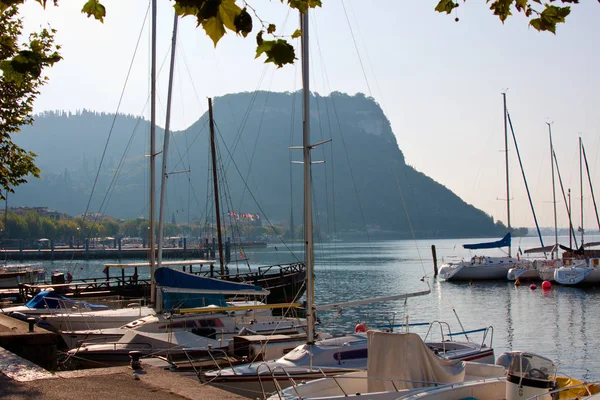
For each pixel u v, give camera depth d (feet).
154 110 110.32
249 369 57.57
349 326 133.18
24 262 445.37
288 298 152.76
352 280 271.49
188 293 86.74
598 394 35.86
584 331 122.01
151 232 106.93
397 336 46.83
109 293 133.18
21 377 36.19
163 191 105.09
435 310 159.12
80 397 31.94
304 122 68.08
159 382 35.45
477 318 142.92
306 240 65.67
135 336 74.90
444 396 44.45
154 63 111.65
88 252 468.34
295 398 44.80
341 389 46.37
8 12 71.31
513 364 43.91
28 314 96.17
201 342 75.25
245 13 15.64
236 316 85.92
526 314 147.33
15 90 78.38
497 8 22.12
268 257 513.45
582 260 217.97
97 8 20.83
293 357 59.62
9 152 83.66
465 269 232.12
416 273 312.09
